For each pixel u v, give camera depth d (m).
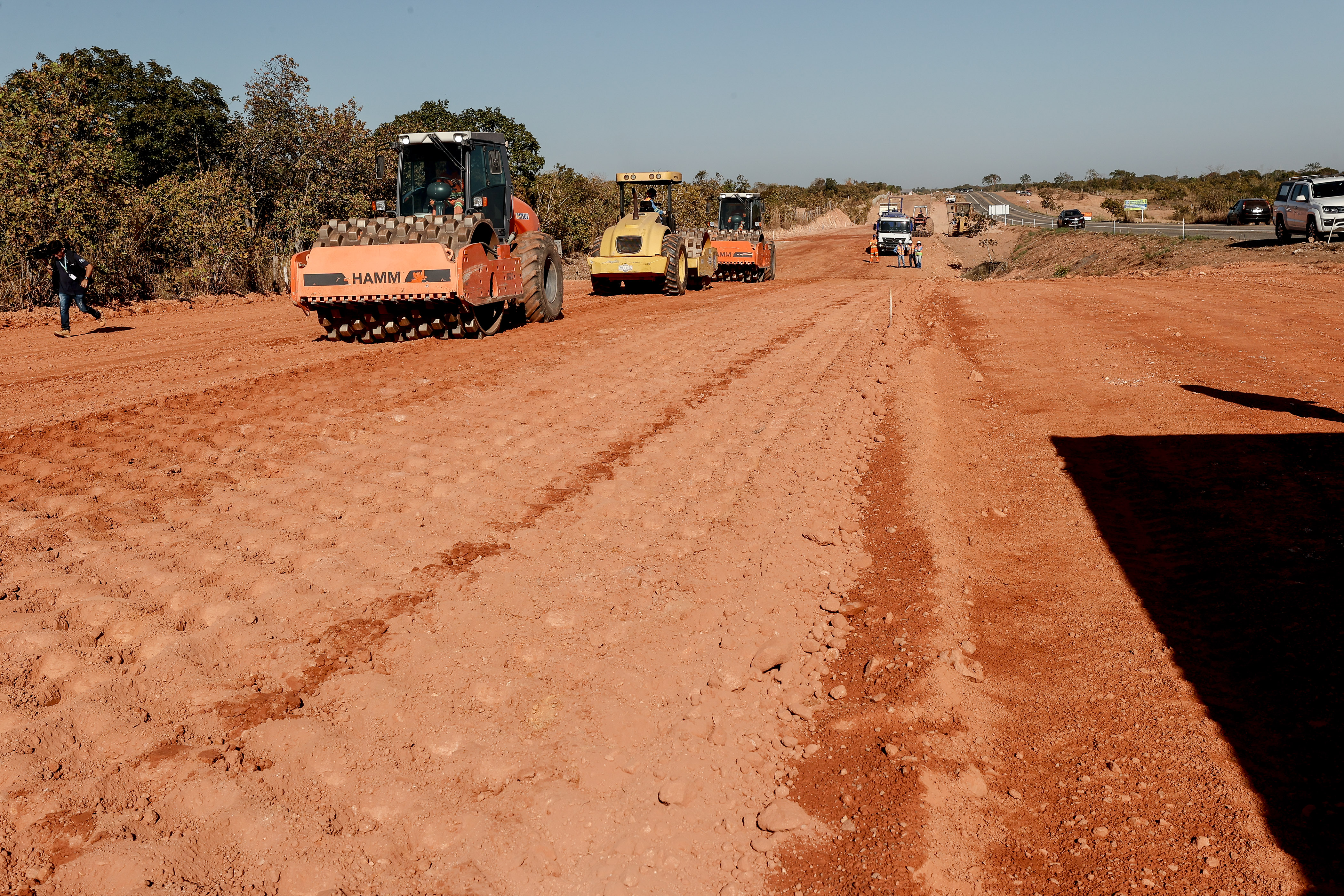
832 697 3.64
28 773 2.93
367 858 2.64
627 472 6.55
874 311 17.45
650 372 10.54
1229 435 7.07
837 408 8.54
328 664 3.76
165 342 12.88
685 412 8.46
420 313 12.43
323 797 2.92
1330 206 25.94
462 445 7.15
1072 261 37.69
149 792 2.90
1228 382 9.09
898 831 2.82
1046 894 2.57
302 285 11.80
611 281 21.48
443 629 4.08
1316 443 6.69
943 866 2.67
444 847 2.71
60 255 13.46
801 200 111.19
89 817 2.76
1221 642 3.91
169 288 19.47
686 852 2.75
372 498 5.85
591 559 4.94
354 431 7.54
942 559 4.85
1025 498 6.04
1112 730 3.36
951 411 8.59
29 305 16.70
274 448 6.96
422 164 13.37
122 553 4.77
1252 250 27.12
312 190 25.94
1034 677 3.79
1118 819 2.87
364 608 4.27
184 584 4.40
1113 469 6.48
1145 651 3.90
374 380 9.77
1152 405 8.31
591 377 10.11
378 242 11.95
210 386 9.37
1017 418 8.18
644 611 4.31
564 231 34.47
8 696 3.38
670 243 20.62
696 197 47.06
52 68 17.23
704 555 4.97
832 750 3.28
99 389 9.28
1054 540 5.29
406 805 2.88
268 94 25.08
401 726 3.34
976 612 4.38
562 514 5.64
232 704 3.43
